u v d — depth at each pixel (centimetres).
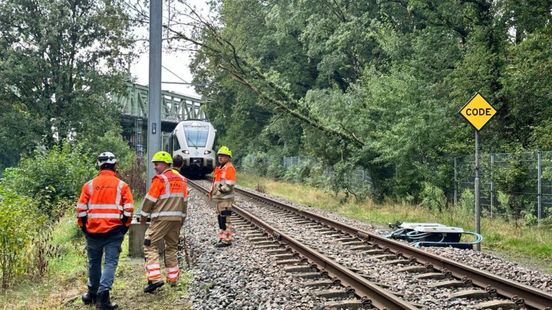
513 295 670
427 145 1702
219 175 1042
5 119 3484
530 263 981
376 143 1834
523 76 1597
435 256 852
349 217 1692
